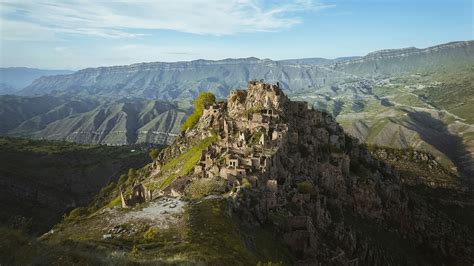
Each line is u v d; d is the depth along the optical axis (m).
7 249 45.00
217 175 109.50
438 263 155.38
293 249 88.50
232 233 73.25
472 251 167.50
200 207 83.81
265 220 90.69
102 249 59.94
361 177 155.12
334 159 150.00
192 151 175.38
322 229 106.94
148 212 83.69
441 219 184.38
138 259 54.50
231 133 152.38
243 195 91.94
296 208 103.31
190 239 68.12
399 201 163.00
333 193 140.38
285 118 156.75
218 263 59.25
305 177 128.12
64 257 47.41
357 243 118.00
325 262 90.38
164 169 183.62
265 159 111.06
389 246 136.75
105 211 87.81
